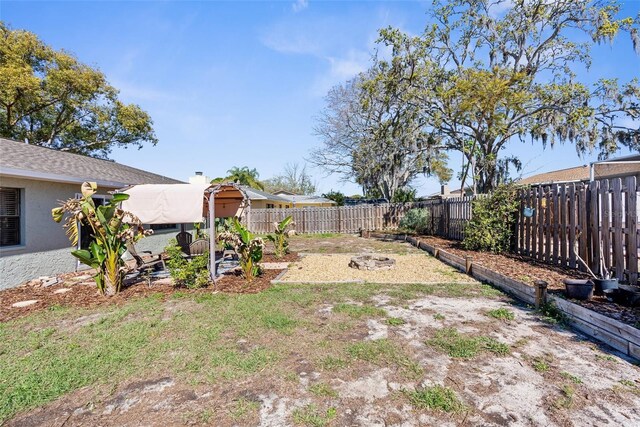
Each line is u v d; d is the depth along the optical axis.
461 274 7.20
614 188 5.39
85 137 23.80
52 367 3.23
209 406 2.58
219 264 9.06
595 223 5.83
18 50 17.42
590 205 5.96
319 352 3.45
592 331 3.66
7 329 4.34
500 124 15.02
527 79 15.12
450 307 4.84
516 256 8.22
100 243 5.98
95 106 22.25
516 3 16.73
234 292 5.95
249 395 2.72
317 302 5.23
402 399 2.61
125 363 3.30
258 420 2.40
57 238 8.03
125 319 4.63
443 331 3.92
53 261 7.89
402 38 16.48
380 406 2.53
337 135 28.95
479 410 2.45
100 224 5.88
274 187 49.12
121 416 2.50
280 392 2.75
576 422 2.29
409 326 4.12
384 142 20.95
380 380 2.89
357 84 26.45
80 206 5.79
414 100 17.19
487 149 16.95
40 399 2.71
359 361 3.24
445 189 29.50
